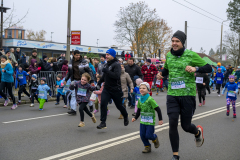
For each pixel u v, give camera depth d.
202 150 5.35
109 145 5.57
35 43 31.31
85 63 8.44
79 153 5.02
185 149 5.40
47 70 13.12
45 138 6.07
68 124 7.59
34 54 12.84
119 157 4.84
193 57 4.45
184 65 4.43
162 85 18.45
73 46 35.28
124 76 9.06
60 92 10.89
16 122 7.77
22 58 14.53
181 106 4.46
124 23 43.38
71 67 8.58
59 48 33.94
